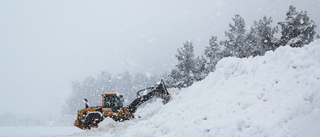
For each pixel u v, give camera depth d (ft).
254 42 108.78
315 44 21.29
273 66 23.13
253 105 18.76
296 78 18.72
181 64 123.95
